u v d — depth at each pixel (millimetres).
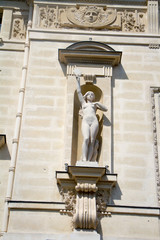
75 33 18609
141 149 16031
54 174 15445
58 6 19547
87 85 17312
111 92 17219
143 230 14359
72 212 14523
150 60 18062
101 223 14430
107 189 15000
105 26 19094
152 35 18625
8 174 16250
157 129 16547
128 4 19688
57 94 17109
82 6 19562
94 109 16172
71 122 16281
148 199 15062
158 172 15570
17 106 17875
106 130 16250
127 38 18578
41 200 14922
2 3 20391
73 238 13867
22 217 14461
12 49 19203
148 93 17266
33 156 15750
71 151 15812
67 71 17406
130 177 15469
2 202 15805
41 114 16609
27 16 20188
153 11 19391
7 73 18625
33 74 17453
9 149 16906
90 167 14500
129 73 17703
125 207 14695
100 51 17500
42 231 14281
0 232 14594
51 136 16188
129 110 16828
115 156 15875
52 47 18219
